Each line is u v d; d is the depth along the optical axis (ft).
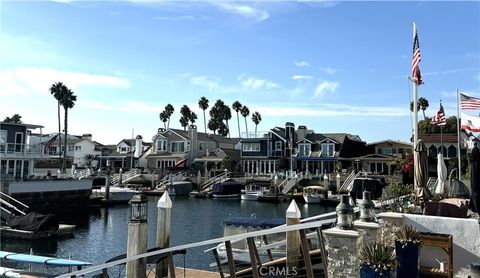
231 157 257.14
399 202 40.34
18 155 153.58
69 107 243.60
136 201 41.32
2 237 92.07
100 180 191.11
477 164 27.40
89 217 135.64
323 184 189.98
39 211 136.87
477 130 71.46
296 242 47.55
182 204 169.48
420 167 40.19
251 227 62.23
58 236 96.89
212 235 101.14
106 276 41.04
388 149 225.15
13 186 129.49
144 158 283.38
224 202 176.65
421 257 29.07
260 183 198.80
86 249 86.58
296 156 235.20
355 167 223.30
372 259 22.03
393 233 28.94
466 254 27.55
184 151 268.41
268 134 247.70
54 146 314.35
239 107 396.98
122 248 87.86
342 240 22.81
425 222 28.99
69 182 148.46
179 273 49.01
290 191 187.32
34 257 54.70
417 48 54.54
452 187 47.73
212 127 392.68
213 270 63.00
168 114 390.01
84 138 325.42
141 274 40.68
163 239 47.26
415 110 53.72
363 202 27.07
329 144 230.07
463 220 27.84
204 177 222.07
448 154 197.16
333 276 22.93
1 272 51.01
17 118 358.43
